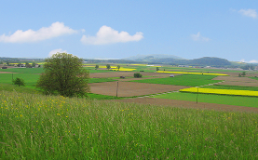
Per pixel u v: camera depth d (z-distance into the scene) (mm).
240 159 5207
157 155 5082
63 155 4719
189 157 5113
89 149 5105
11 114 7449
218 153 5516
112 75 188750
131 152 5172
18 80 78750
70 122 7047
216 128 8102
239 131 7859
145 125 7309
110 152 5074
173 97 72125
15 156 4523
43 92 50188
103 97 67938
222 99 68938
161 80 149375
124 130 6477
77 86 50531
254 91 94375
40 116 7504
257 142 6504
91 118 7797
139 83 124375
